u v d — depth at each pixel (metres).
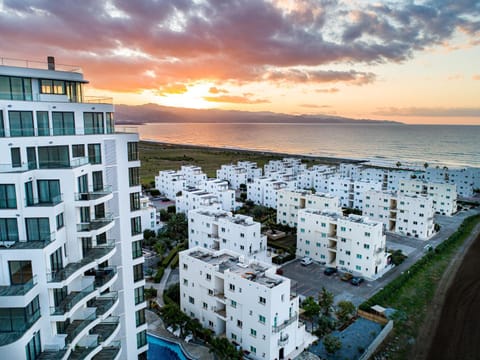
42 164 36.16
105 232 42.59
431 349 58.31
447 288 80.12
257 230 84.56
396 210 121.62
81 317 37.56
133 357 47.97
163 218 131.50
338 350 56.94
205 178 180.88
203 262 63.28
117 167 43.41
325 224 93.00
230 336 59.47
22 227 32.62
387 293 75.25
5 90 34.91
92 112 40.59
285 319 55.47
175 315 60.22
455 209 146.38
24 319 29.80
